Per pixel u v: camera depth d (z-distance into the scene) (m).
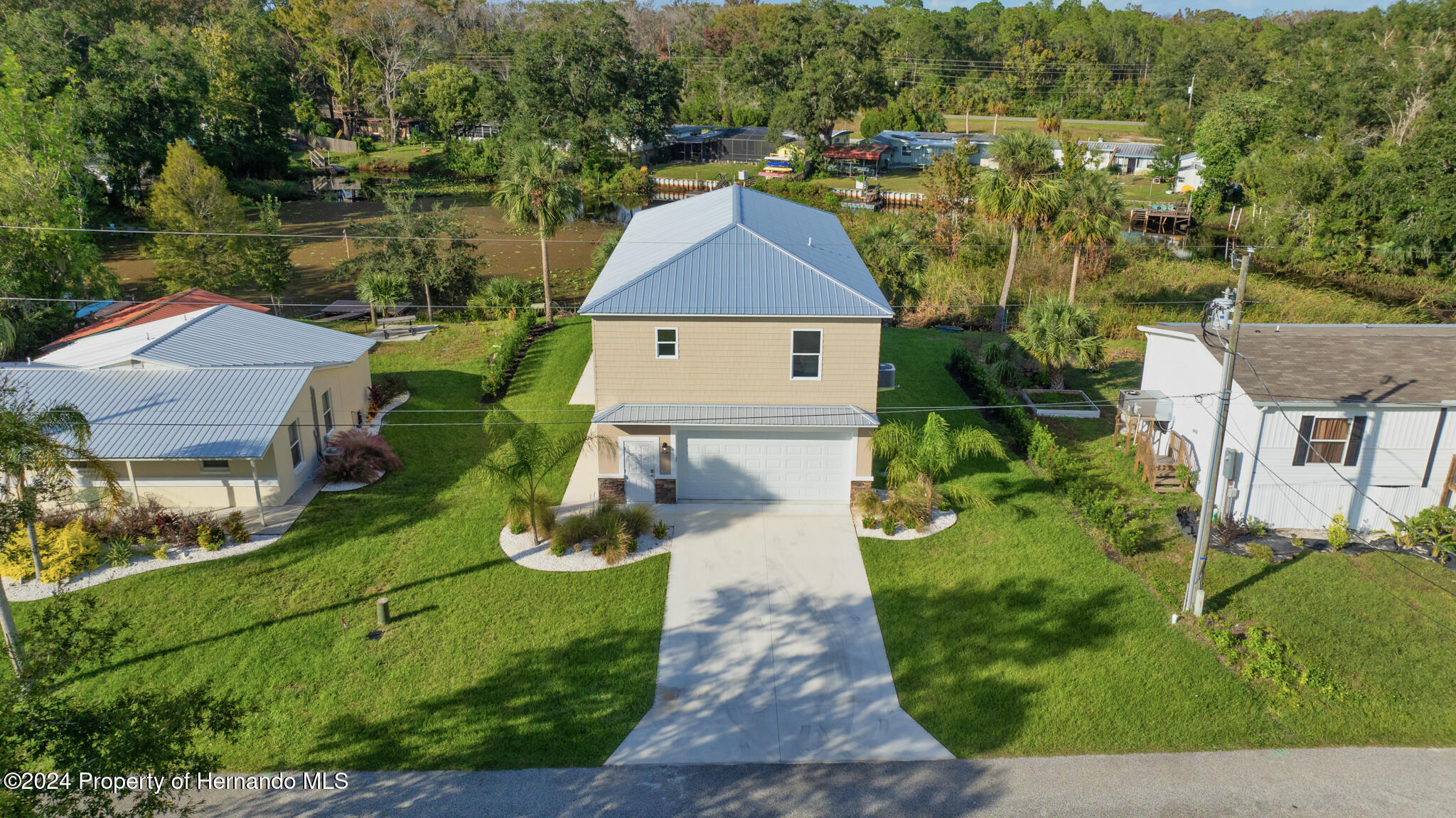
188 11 120.25
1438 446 23.25
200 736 16.66
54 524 21.67
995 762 16.14
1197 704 17.39
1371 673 18.11
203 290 40.19
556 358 37.38
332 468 25.97
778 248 24.80
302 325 31.91
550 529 23.38
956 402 33.09
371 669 18.38
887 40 92.94
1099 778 15.69
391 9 107.25
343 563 21.95
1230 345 18.28
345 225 70.88
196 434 23.05
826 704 17.58
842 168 93.88
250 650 18.80
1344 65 74.56
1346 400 22.48
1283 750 16.30
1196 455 26.08
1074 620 19.84
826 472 24.88
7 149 42.50
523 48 91.31
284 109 88.19
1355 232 57.56
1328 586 21.03
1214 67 111.06
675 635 19.52
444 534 23.39
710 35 156.88
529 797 15.25
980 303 46.19
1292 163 61.06
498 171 90.94
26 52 67.00
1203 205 77.75
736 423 23.38
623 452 24.34
